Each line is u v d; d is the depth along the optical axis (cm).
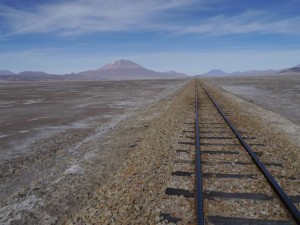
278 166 720
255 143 947
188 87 4966
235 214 486
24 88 6656
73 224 495
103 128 1431
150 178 656
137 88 5559
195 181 623
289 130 1253
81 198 620
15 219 546
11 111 2205
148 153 867
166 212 502
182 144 945
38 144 1143
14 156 984
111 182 659
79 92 4588
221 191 571
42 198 627
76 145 1103
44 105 2609
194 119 1446
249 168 696
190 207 514
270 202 521
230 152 828
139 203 539
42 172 814
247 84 6619
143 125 1440
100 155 932
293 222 457
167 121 1429
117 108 2272
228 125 1251
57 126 1532
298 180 627
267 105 2333
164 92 4178
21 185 726
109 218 496
